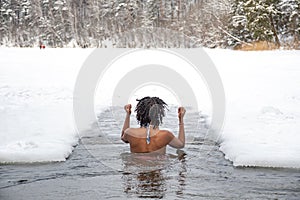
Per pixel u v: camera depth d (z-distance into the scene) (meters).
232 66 15.75
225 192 3.23
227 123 5.73
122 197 3.13
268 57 20.52
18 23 48.28
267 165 3.90
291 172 3.74
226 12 33.59
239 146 4.46
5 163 3.99
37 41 46.56
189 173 3.70
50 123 5.70
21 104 7.39
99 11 37.12
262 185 3.40
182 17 31.25
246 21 32.12
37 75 13.08
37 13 46.84
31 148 4.37
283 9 31.41
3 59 20.19
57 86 10.24
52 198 3.12
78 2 41.72
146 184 3.43
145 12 32.59
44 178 3.57
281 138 4.83
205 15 32.47
